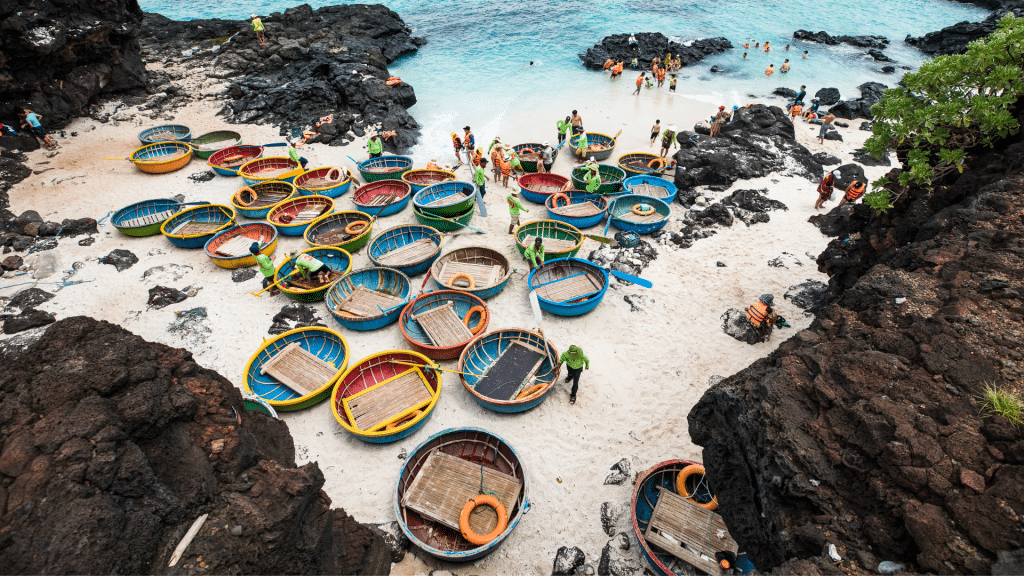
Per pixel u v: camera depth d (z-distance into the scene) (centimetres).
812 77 4188
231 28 4553
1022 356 679
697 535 1016
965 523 539
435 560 1064
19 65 2731
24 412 672
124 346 771
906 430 625
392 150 2902
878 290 846
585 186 2436
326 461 1269
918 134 1165
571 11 5781
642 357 1575
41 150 2734
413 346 1562
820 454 669
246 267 1944
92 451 636
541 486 1215
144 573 620
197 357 1550
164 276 1886
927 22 5531
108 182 2519
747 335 1616
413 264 1848
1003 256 819
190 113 3303
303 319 1692
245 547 682
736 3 6247
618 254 2020
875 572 572
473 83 3953
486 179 2673
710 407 901
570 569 1037
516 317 1728
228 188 2542
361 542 964
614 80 4069
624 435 1339
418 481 1155
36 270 1861
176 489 696
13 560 548
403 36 4619
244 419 955
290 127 3181
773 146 2772
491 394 1387
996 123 1034
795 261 1959
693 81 4091
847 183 2453
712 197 2395
